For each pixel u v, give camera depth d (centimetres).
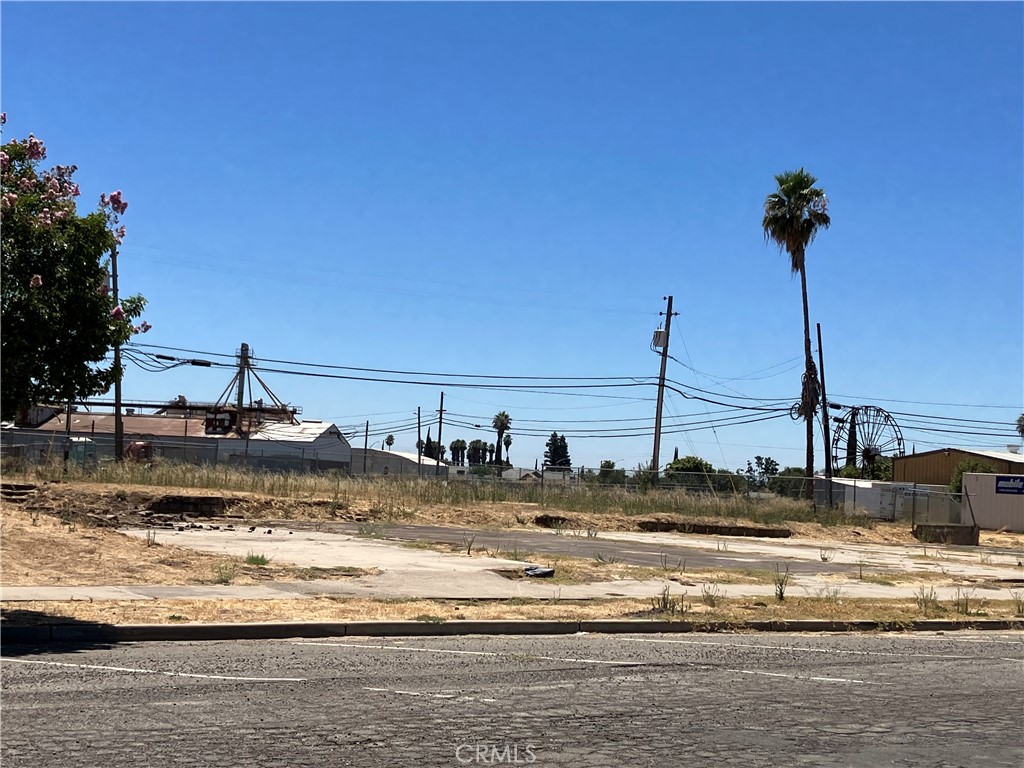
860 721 912
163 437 7006
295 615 1377
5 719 814
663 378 5425
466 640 1330
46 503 2773
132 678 994
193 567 1766
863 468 7325
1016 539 4838
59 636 1200
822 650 1354
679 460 7225
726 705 962
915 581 2316
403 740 786
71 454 4491
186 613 1346
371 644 1266
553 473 6106
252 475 3716
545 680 1057
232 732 792
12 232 1255
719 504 4394
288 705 894
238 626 1273
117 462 3753
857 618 1645
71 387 1312
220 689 954
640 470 4944
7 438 6344
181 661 1092
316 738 782
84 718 824
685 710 933
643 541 3159
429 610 1481
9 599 1374
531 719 874
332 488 3678
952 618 1717
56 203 1302
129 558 1791
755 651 1318
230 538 2373
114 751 729
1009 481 5453
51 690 930
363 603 1509
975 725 911
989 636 1598
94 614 1305
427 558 2145
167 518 2784
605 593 1758
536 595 1686
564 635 1409
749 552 2967
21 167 1325
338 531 2730
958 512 4825
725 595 1809
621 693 1002
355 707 895
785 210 5397
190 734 783
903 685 1105
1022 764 778
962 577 2481
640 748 788
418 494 3791
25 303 1242
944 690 1082
